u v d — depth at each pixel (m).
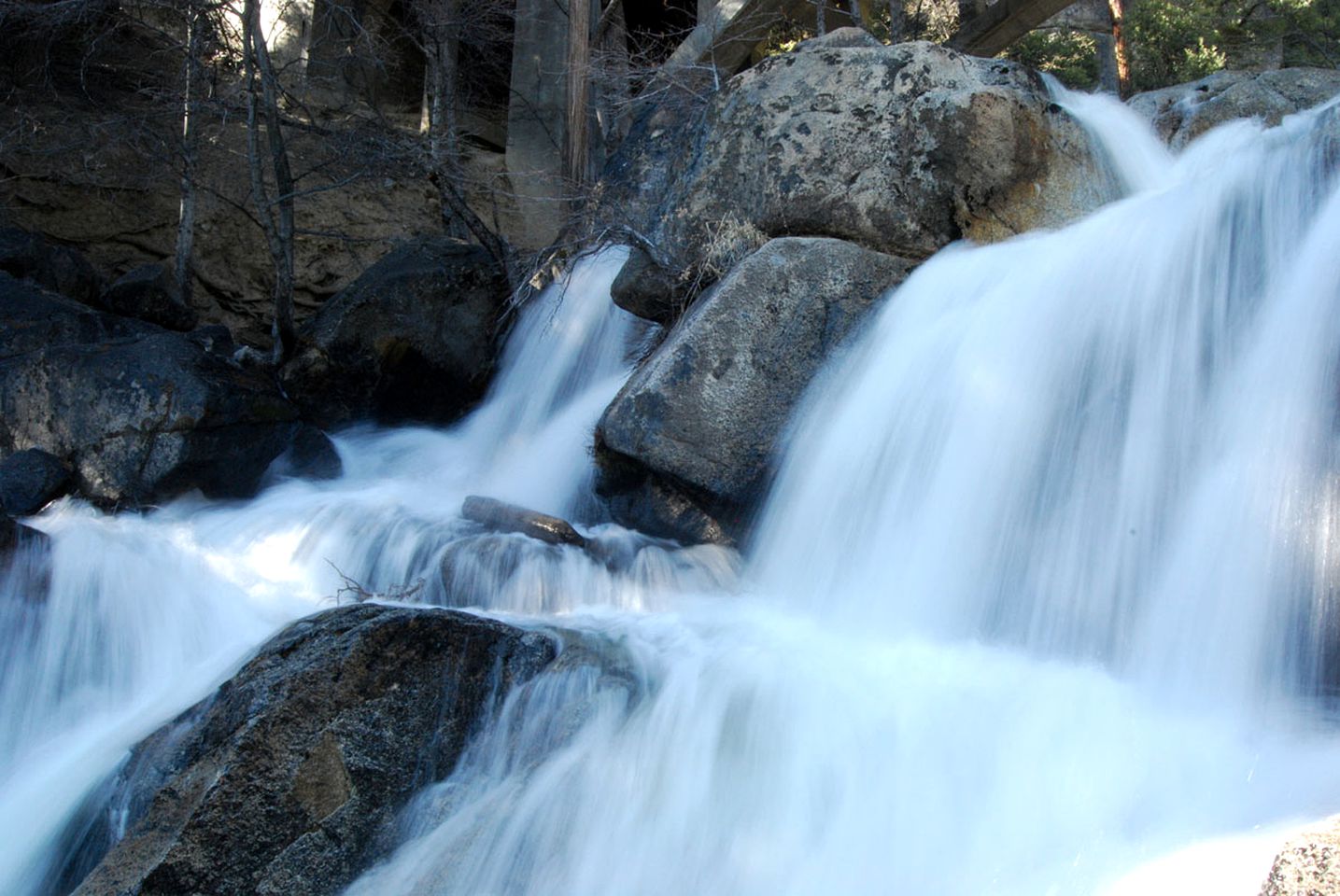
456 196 12.02
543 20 17.36
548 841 5.23
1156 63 17.97
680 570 7.99
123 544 8.13
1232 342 6.27
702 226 9.64
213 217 14.34
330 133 12.84
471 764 5.65
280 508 9.09
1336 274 5.82
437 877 5.21
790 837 4.98
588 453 9.28
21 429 9.52
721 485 8.18
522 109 17.16
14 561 7.43
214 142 13.77
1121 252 7.17
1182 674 5.62
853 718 5.30
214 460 9.35
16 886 5.86
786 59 9.68
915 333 7.96
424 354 11.39
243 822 5.19
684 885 4.93
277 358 11.15
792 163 9.21
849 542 7.38
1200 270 6.64
